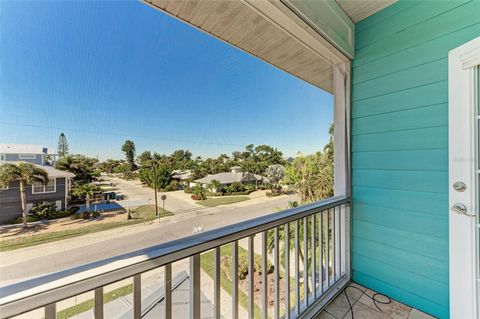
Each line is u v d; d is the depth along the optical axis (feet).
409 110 5.23
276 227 4.12
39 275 1.77
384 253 5.69
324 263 5.70
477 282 4.09
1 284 1.62
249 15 4.48
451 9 4.61
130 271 2.20
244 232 3.44
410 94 5.21
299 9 4.34
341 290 5.82
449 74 4.47
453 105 4.39
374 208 5.89
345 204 6.25
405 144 5.30
